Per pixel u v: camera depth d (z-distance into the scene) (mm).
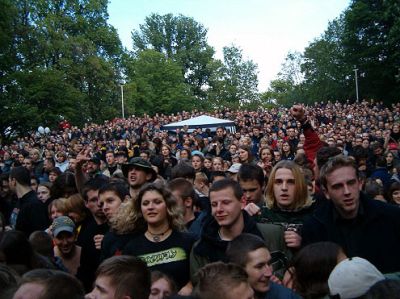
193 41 92000
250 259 3045
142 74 80188
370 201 3516
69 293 2441
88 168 10047
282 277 3658
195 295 2432
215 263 2600
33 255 3844
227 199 3629
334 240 3488
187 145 16594
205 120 28922
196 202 5305
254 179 4742
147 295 2713
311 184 5016
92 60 54875
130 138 28453
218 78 88188
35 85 47500
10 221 7773
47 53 50375
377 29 54812
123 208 4223
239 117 37938
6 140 45094
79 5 58781
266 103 97062
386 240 3416
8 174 8383
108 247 4203
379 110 37625
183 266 3822
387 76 55219
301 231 3682
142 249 3904
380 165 9820
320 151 4539
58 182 6598
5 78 44969
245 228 3756
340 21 68312
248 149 9539
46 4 55469
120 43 63469
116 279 2639
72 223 4914
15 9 46125
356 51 57062
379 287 2174
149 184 4094
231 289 2408
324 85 63938
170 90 79938
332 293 2572
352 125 26234
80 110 53844
